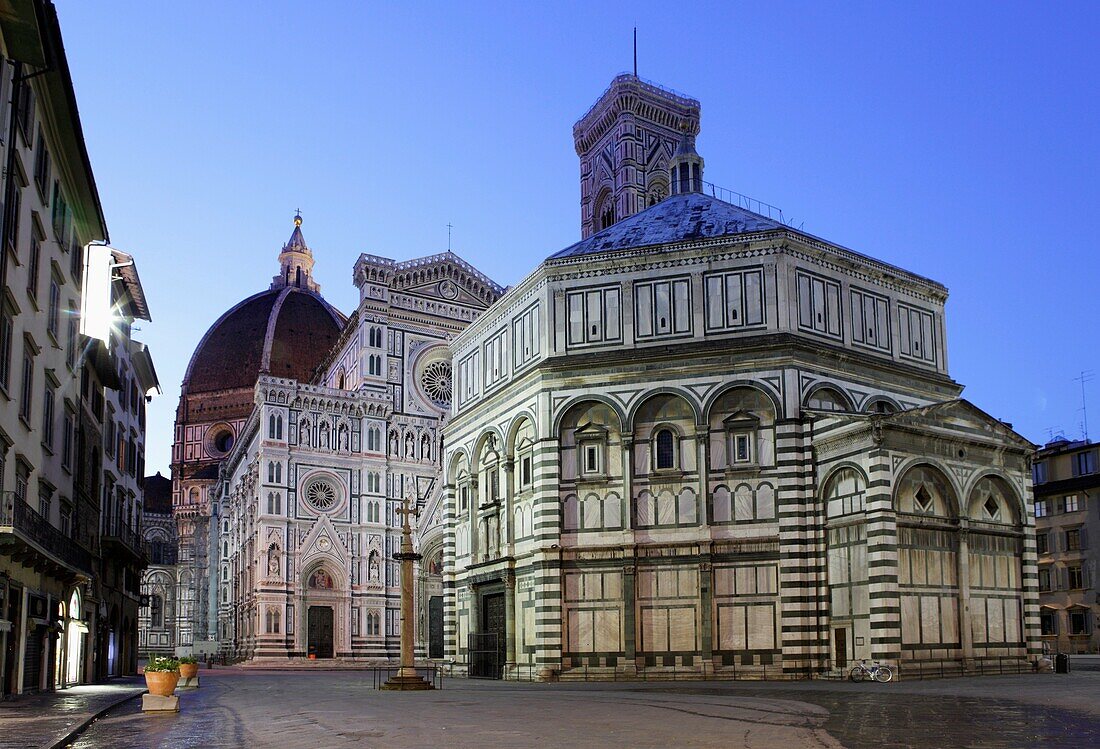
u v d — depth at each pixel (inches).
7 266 1566.2
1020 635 2052.2
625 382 2202.3
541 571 2164.1
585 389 2223.2
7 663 1642.5
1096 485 3627.0
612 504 2175.2
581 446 2215.8
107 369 2522.1
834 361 2185.0
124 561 2920.8
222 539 5969.5
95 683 2399.1
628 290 2272.4
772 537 2054.6
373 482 4660.4
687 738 904.3
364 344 4810.5
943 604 1941.4
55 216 1964.8
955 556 1979.6
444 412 4894.2
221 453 7337.6
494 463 2468.0
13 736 1015.0
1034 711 1114.1
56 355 2010.3
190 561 6875.0
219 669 4190.5
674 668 2062.0
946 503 1988.2
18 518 1539.1
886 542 1873.8
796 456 2069.4
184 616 6756.9
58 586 2015.3
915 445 1952.5
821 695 1471.5
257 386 4650.6
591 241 2519.7
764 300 2178.9
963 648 1942.7
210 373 7568.9
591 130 5856.3
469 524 2559.1
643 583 2116.1
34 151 1745.8
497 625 2396.7
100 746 979.3
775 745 833.5
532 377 2289.6
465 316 5059.1
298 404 4584.2
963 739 853.2
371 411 4714.6
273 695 1845.5
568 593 2153.1
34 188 1758.1
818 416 2063.2
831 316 2244.1
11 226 1583.4
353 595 4500.5
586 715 1179.3
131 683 2474.2
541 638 2138.3
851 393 2201.0
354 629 4466.0
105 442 2709.2
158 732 1119.6
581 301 2298.2
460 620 2573.8
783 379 2106.3
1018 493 2091.5
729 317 2197.3
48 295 1910.7
